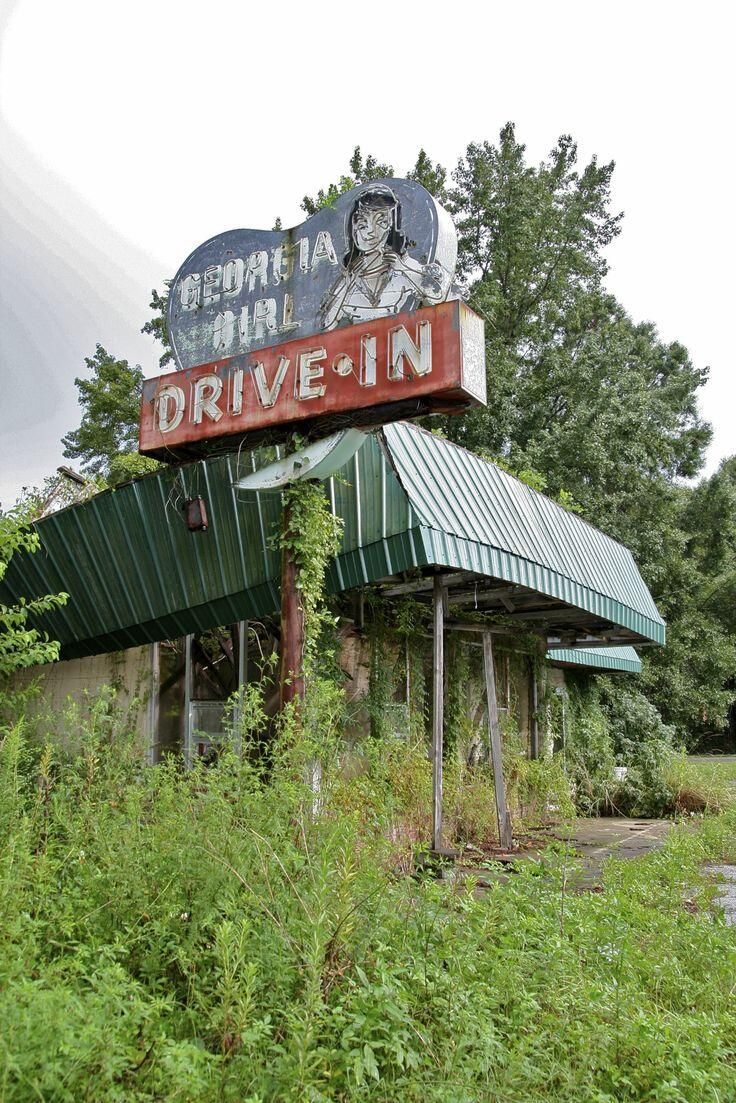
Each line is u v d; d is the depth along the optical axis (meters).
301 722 6.29
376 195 8.72
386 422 8.20
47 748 5.27
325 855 3.95
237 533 9.69
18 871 3.92
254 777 5.18
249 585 9.56
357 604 11.17
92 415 34.34
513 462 24.67
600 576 13.52
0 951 3.34
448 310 7.73
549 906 5.34
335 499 9.38
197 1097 2.89
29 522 8.81
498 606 13.19
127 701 11.42
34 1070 2.64
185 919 4.25
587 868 9.45
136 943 4.11
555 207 30.64
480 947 4.65
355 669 11.38
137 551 10.48
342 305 8.70
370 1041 3.40
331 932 3.89
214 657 12.20
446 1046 3.62
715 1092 3.60
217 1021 3.36
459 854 9.73
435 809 9.48
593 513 25.77
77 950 3.72
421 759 10.61
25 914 3.66
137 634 10.63
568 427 25.77
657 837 13.40
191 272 9.84
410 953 4.25
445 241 8.38
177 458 9.62
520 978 4.26
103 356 35.06
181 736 11.41
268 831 4.70
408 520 8.80
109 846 4.51
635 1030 3.97
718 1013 4.54
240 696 6.14
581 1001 4.12
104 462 34.06
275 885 4.27
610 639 16.19
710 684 32.34
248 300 9.35
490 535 9.93
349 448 8.34
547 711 16.30
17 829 4.35
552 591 11.29
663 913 6.70
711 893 7.25
